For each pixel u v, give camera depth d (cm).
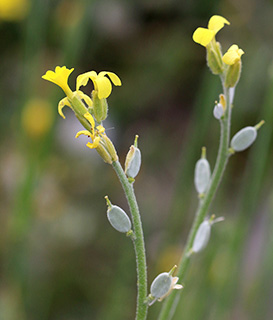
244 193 41
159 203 58
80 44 44
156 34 64
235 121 56
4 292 45
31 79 48
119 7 63
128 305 46
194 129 45
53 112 45
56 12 57
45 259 51
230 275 42
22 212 45
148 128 63
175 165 61
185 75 63
